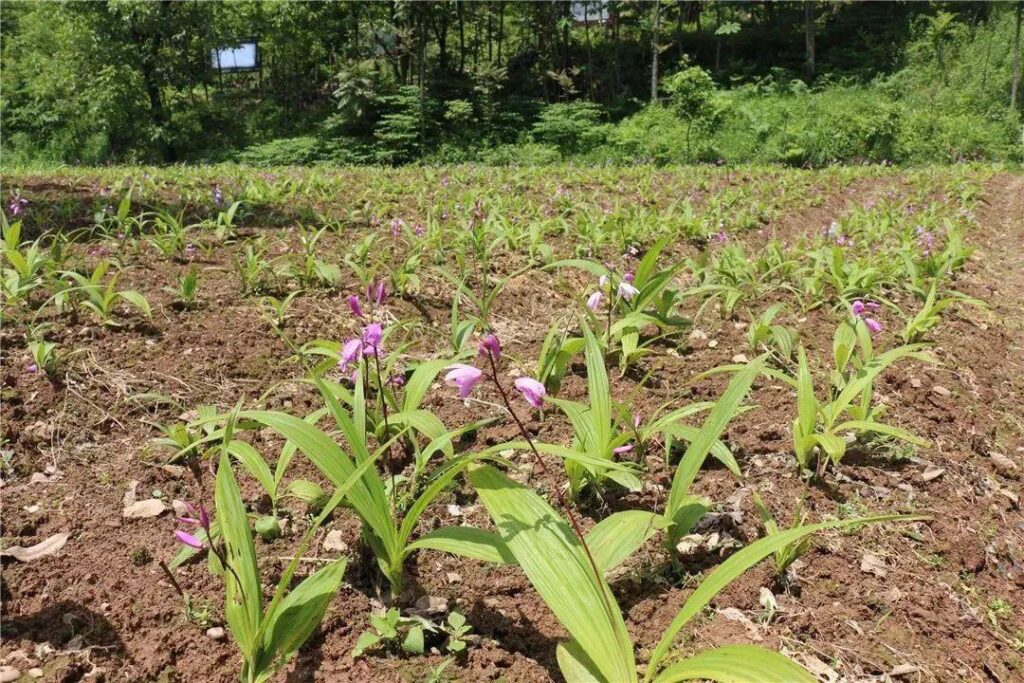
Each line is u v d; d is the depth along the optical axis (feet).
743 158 81.56
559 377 10.49
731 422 10.46
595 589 5.37
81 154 91.45
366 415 8.80
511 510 5.87
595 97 112.37
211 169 43.04
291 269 15.03
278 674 5.85
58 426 9.20
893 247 23.53
